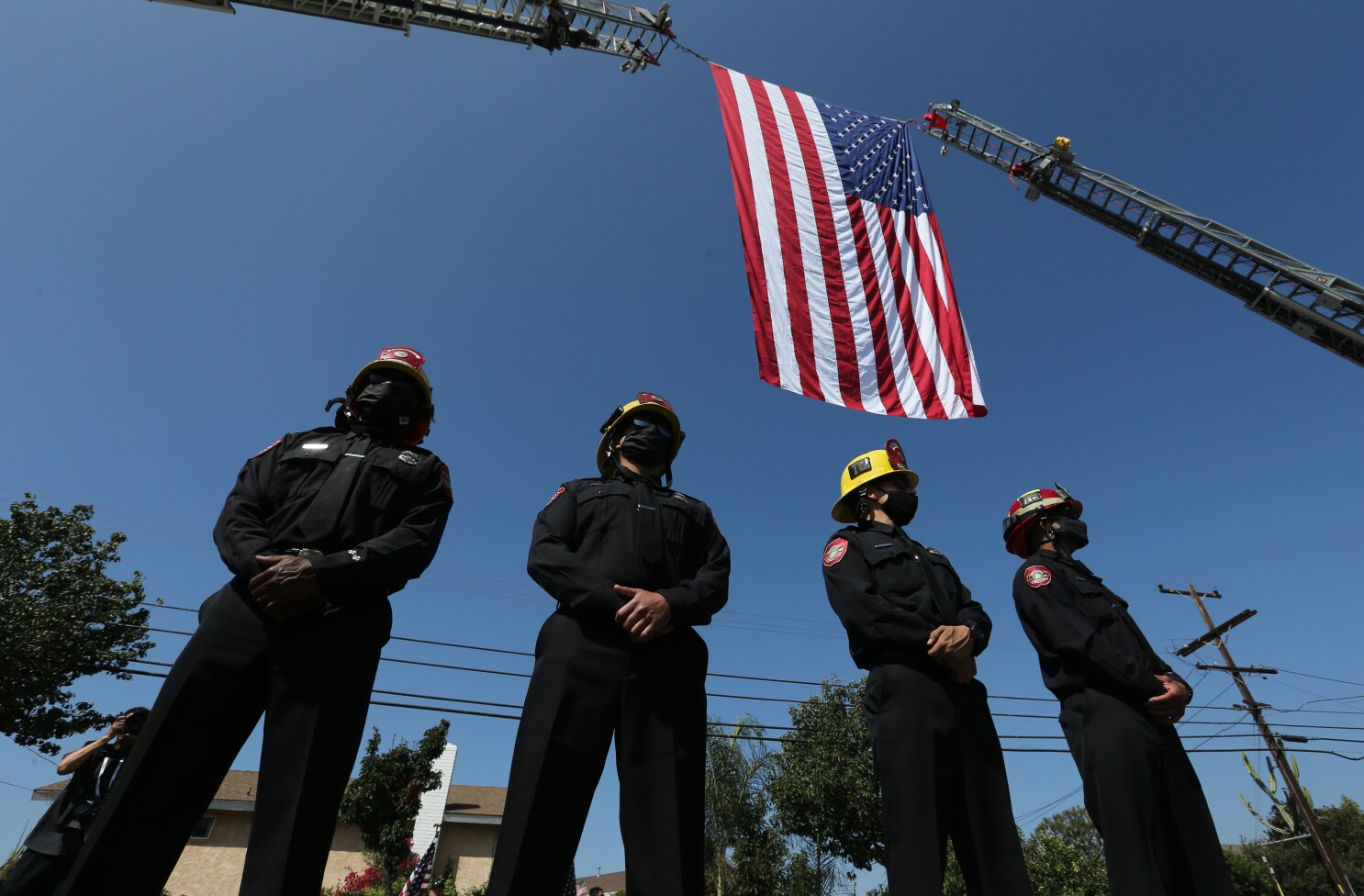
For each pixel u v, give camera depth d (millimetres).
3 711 13039
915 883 2637
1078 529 4191
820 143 8148
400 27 13398
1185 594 23234
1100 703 3359
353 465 2996
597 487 3305
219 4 11289
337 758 2473
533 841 2422
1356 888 36250
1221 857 3166
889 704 3041
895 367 6934
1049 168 15508
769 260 7012
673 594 2861
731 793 20750
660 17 15062
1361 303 11969
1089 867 20312
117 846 2195
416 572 2852
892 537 3684
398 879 16516
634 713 2701
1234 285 13531
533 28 14281
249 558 2578
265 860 2219
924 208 8227
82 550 15039
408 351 3605
